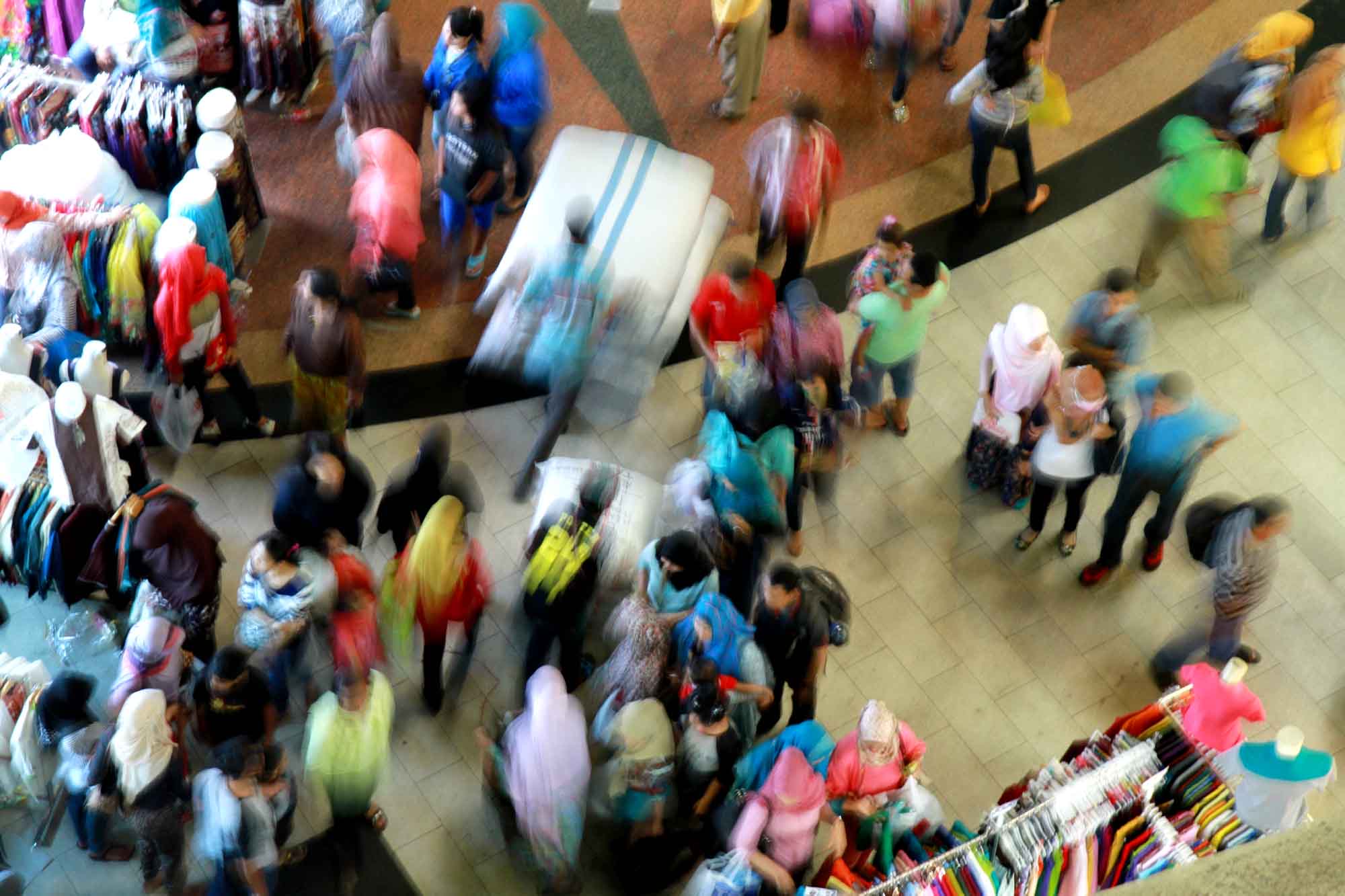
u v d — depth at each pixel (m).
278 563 7.02
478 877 7.55
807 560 8.73
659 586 7.11
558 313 8.30
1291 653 8.44
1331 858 1.81
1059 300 9.84
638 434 9.14
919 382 9.45
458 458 8.98
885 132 10.55
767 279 7.95
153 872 7.18
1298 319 9.78
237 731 6.76
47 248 8.09
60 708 6.85
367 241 8.94
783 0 10.84
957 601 8.61
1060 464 8.02
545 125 10.38
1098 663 8.41
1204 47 10.99
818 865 7.48
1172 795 6.54
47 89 9.10
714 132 10.56
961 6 10.48
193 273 7.84
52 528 7.56
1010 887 6.11
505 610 8.44
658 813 6.98
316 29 10.23
